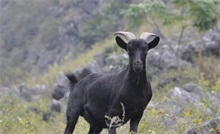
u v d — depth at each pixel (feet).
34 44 365.81
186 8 169.78
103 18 282.77
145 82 78.33
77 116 88.02
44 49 347.77
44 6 391.86
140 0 274.77
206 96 115.24
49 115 143.84
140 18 164.35
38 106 151.94
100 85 83.05
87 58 223.71
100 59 199.62
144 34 81.66
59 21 352.49
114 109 79.56
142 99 78.43
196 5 155.12
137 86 77.71
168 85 148.66
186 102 112.88
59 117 135.23
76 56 282.15
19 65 357.82
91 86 84.43
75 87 88.84
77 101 87.56
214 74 143.84
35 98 180.55
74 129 97.81
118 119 77.56
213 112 103.09
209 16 155.22
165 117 99.86
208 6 155.53
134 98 77.97
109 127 78.13
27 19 396.16
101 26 280.72
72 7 351.46
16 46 381.60
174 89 124.57
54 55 328.90
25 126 103.04
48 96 187.62
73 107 87.92
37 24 385.50
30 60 353.31
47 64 328.08
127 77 78.23
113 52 196.34
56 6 377.71
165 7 163.63
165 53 170.81
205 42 169.58
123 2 282.97
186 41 186.29
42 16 387.75
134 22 163.12
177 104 111.14
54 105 150.71
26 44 374.22
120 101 78.59
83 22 317.01
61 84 172.65
